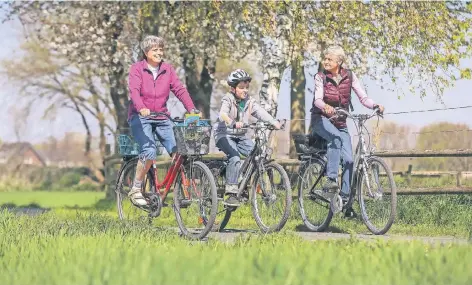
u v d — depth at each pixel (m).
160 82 13.09
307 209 14.31
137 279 6.85
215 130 13.05
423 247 9.09
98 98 67.94
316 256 8.15
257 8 23.83
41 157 79.06
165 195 13.16
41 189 78.19
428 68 24.56
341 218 15.74
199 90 34.44
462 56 23.78
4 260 8.22
